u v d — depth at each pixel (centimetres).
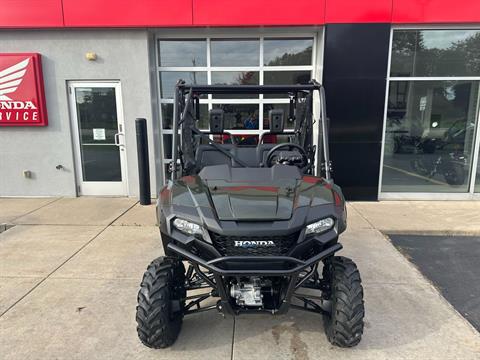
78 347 276
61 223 552
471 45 638
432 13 612
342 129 650
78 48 652
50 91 668
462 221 560
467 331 297
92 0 620
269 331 295
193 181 291
